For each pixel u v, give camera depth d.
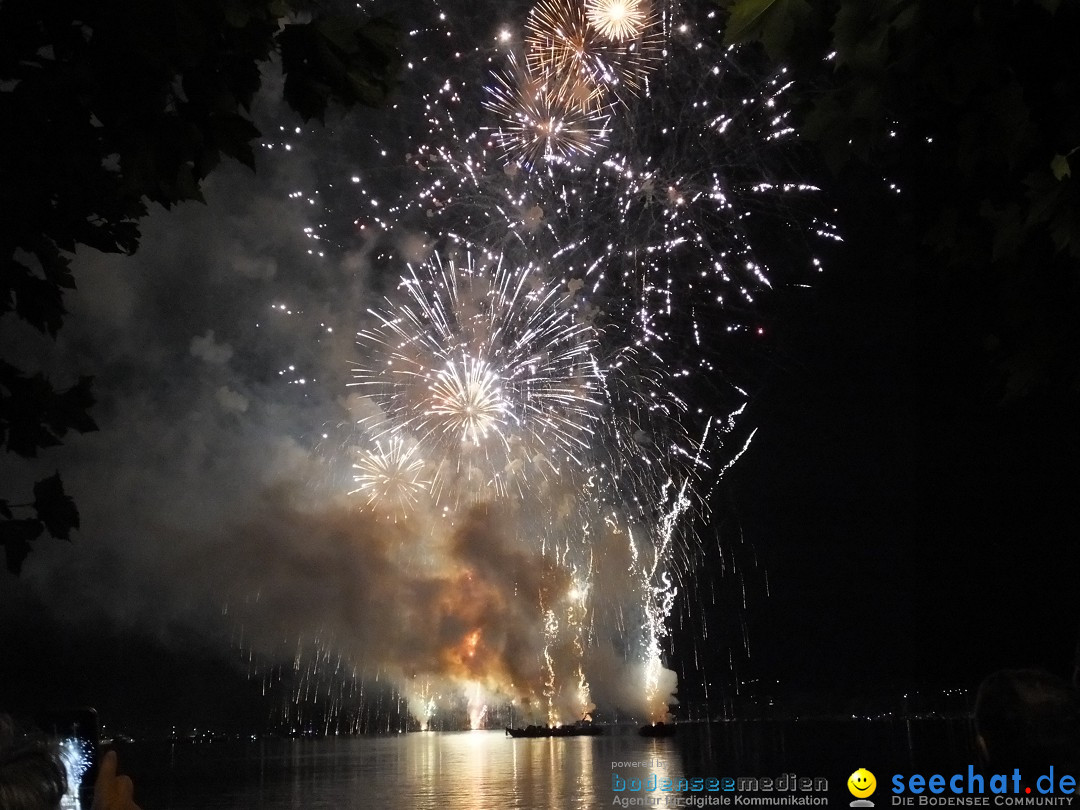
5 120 4.56
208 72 4.82
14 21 4.46
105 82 4.61
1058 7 4.79
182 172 4.87
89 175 4.74
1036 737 3.25
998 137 5.18
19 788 3.26
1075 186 5.17
